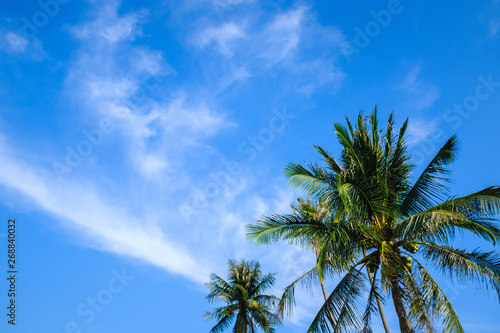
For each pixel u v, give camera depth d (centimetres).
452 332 1280
